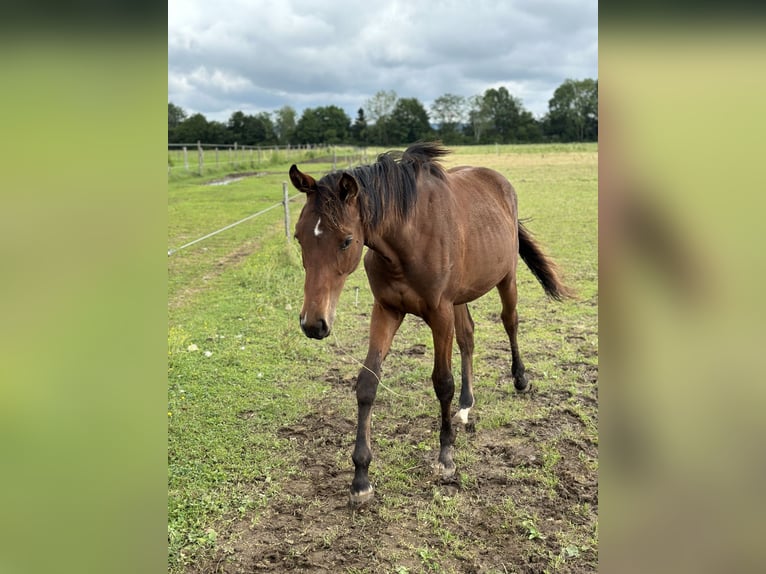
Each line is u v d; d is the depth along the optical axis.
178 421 3.62
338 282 2.54
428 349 4.98
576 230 10.14
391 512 2.79
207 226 10.87
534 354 4.78
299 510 2.80
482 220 3.43
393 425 3.65
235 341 5.04
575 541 2.55
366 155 34.75
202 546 2.53
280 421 3.68
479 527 2.67
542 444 3.37
